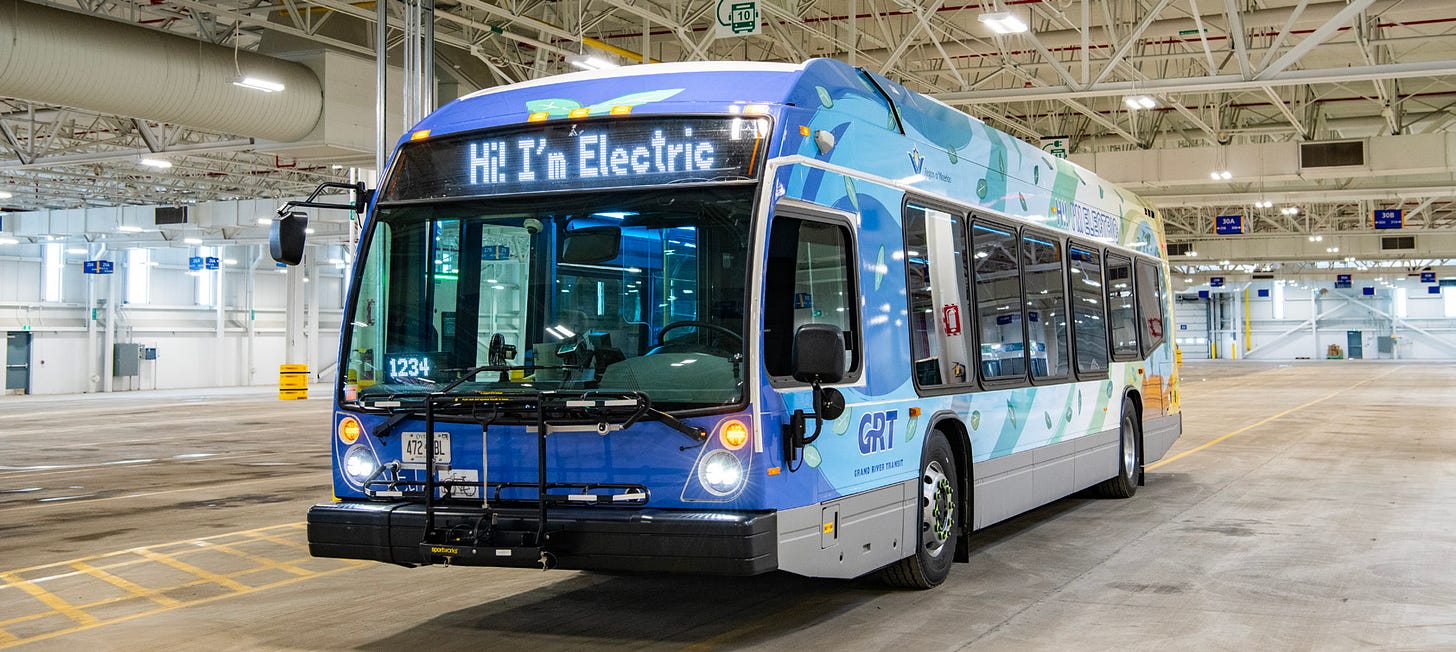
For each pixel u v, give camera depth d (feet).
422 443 20.98
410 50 52.21
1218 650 21.16
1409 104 107.04
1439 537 33.37
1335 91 101.09
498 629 22.93
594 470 19.72
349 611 24.84
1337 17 63.26
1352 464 54.13
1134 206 44.11
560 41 83.15
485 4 67.05
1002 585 26.78
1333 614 23.91
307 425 89.51
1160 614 23.91
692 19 71.36
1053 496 33.30
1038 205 33.35
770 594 25.86
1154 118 111.86
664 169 20.33
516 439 20.21
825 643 21.59
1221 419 87.35
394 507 20.92
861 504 22.31
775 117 20.22
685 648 21.31
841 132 22.41
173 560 31.53
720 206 19.85
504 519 19.94
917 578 25.57
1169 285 49.19
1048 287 33.78
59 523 38.83
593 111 20.97
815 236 21.29
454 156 21.68
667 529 19.04
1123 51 69.15
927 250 25.93
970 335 27.96
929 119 26.66
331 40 72.08
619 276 20.21
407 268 21.63
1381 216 141.90
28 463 60.49
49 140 99.81
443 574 28.76
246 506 42.98
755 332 19.27
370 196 23.11
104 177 139.54
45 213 161.38
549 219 20.76
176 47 64.59
